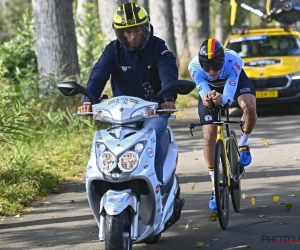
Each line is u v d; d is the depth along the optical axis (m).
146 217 9.23
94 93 10.08
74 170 17.08
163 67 10.20
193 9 57.22
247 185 14.70
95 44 30.92
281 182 14.81
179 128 24.20
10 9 51.06
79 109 9.54
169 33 42.59
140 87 10.55
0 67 23.03
